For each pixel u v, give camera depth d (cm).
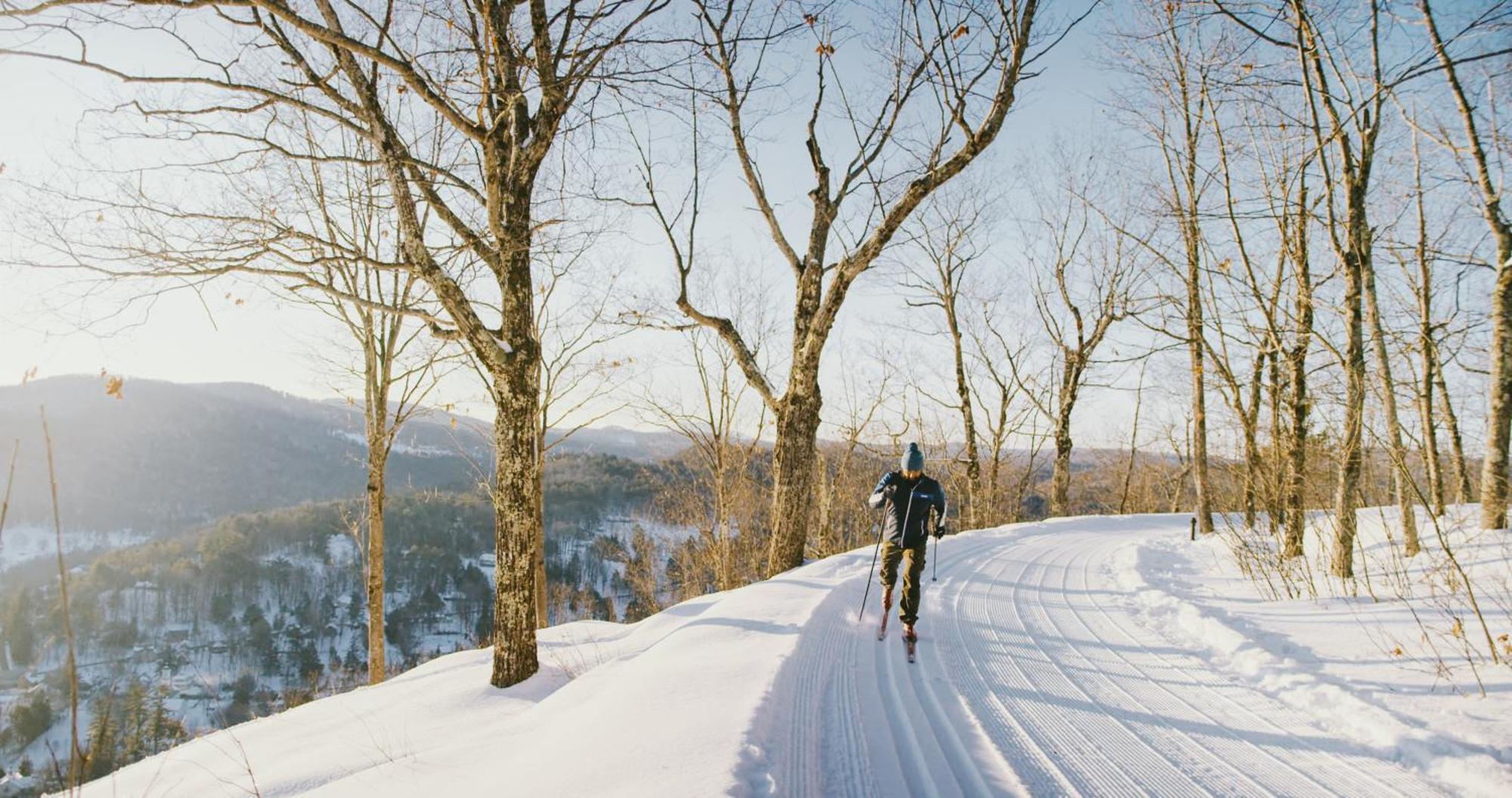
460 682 780
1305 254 1092
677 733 417
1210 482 1939
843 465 2686
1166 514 2670
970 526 2748
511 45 782
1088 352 2736
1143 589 973
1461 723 469
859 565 1050
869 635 690
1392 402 982
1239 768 434
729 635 643
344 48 682
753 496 2398
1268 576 958
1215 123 1284
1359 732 484
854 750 437
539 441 1673
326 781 536
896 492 698
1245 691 568
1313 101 945
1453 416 1652
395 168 747
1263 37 930
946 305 2755
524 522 761
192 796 542
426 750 559
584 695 572
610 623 970
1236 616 799
